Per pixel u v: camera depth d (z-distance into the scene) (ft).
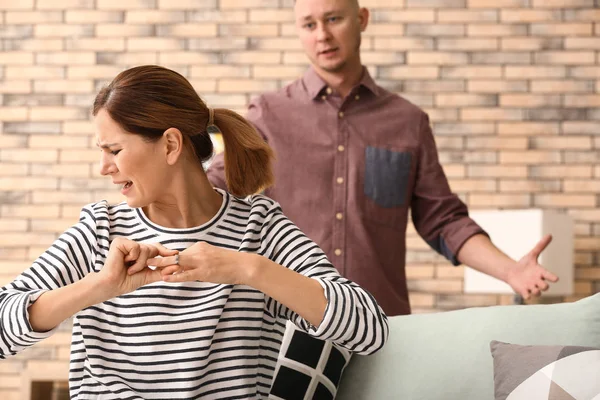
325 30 10.39
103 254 5.96
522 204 18.22
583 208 18.15
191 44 18.83
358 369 7.52
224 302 5.87
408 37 18.53
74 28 18.98
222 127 6.29
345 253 10.33
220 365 5.91
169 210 6.15
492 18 18.44
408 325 7.64
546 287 9.42
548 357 6.66
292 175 10.52
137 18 18.90
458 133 18.38
